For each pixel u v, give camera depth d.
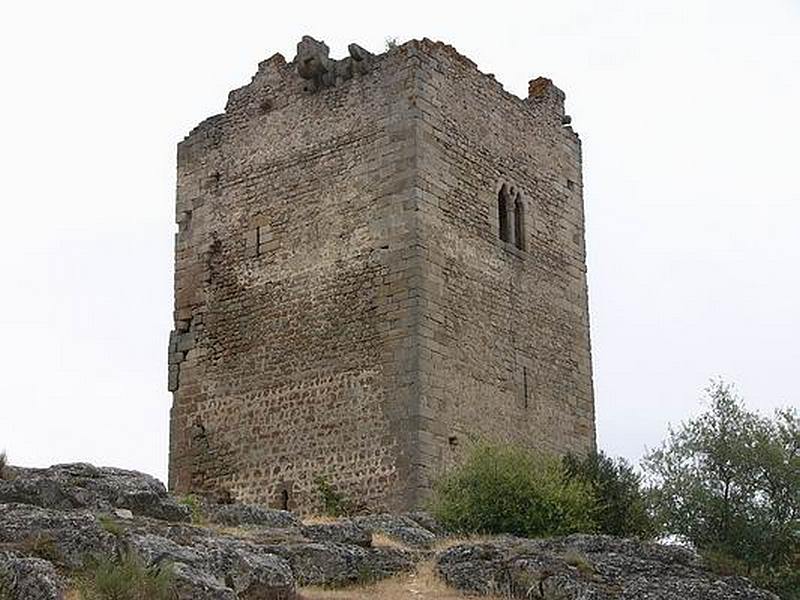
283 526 28.11
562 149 40.72
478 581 25.41
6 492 24.62
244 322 37.56
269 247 37.56
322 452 35.00
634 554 26.72
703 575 26.23
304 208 37.09
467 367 35.19
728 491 31.42
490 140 37.91
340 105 37.06
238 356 37.41
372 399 34.38
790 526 30.78
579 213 40.81
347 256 35.84
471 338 35.56
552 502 30.69
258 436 36.41
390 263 34.94
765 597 25.61
